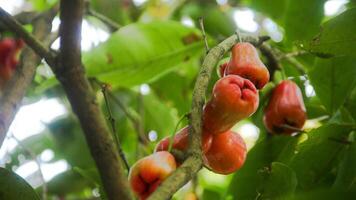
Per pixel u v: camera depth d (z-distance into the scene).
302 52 1.04
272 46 1.06
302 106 0.94
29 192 0.78
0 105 0.84
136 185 0.69
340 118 0.94
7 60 1.09
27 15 1.05
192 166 0.66
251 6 1.18
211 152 0.76
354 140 0.86
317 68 0.96
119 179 0.60
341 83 0.95
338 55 0.85
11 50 1.10
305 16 1.08
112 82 1.11
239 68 0.77
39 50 0.63
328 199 0.55
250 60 0.77
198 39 1.11
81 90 0.61
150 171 0.69
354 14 0.82
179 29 1.11
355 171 0.85
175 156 0.71
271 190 0.83
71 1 0.61
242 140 0.78
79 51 0.61
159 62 1.11
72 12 0.61
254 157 0.97
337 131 0.87
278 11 1.16
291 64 1.08
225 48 0.77
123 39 1.10
